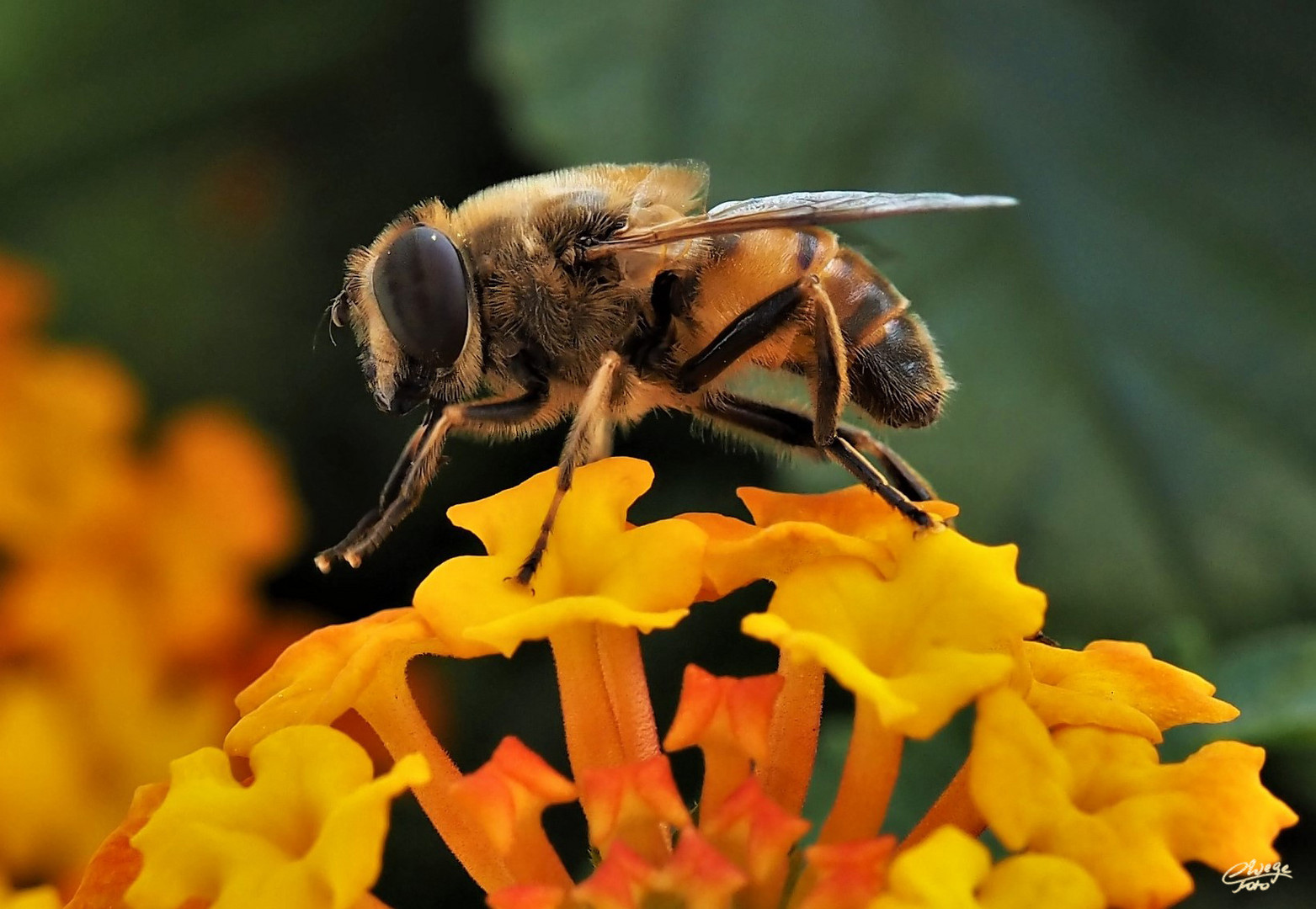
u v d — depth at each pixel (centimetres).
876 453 10
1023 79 12
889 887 8
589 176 10
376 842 8
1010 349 11
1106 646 9
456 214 10
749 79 12
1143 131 12
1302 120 12
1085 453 11
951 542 9
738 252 10
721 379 10
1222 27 12
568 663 9
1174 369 11
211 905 8
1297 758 10
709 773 8
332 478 13
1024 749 8
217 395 13
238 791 8
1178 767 8
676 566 9
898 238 11
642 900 8
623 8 12
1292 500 11
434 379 10
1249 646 10
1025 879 8
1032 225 11
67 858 11
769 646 11
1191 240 11
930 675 8
